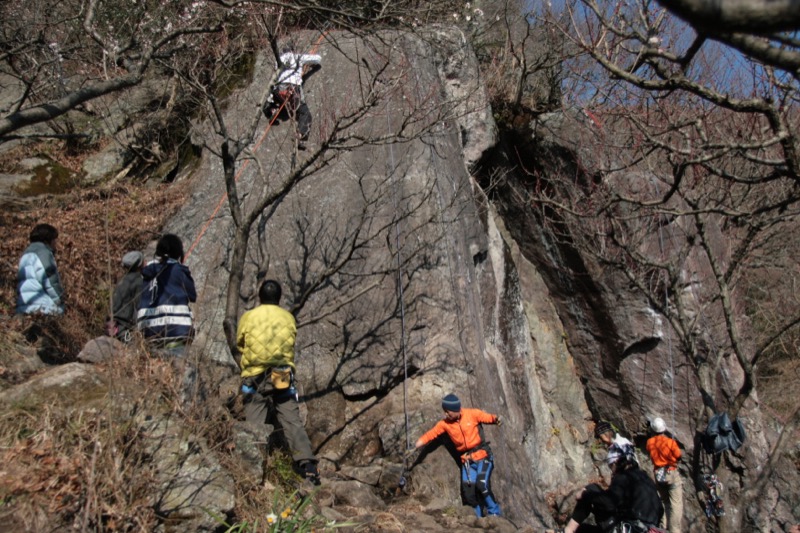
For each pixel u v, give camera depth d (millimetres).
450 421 7285
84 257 8391
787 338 13711
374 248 8609
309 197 8883
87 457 3969
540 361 12023
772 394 13508
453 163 9859
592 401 12188
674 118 9406
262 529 4535
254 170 9133
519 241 12469
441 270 8617
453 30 10875
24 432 4102
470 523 6340
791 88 6191
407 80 8328
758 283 14305
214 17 8414
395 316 8320
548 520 8727
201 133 9812
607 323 11750
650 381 11445
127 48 6547
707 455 10828
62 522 3695
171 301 5711
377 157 9023
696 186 9852
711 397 9656
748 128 9281
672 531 8828
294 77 8211
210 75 8812
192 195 9383
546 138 11500
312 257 8570
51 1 8211
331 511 5551
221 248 8648
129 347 4891
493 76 12078
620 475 5809
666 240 11086
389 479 7105
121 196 9930
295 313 6992
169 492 4117
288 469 5566
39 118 4926
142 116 11320
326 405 7949
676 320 10125
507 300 11070
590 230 11078
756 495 5668
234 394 6555
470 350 8461
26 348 5684
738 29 1553
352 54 9602
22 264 6254
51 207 9500
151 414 4410
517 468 8648
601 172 10383
